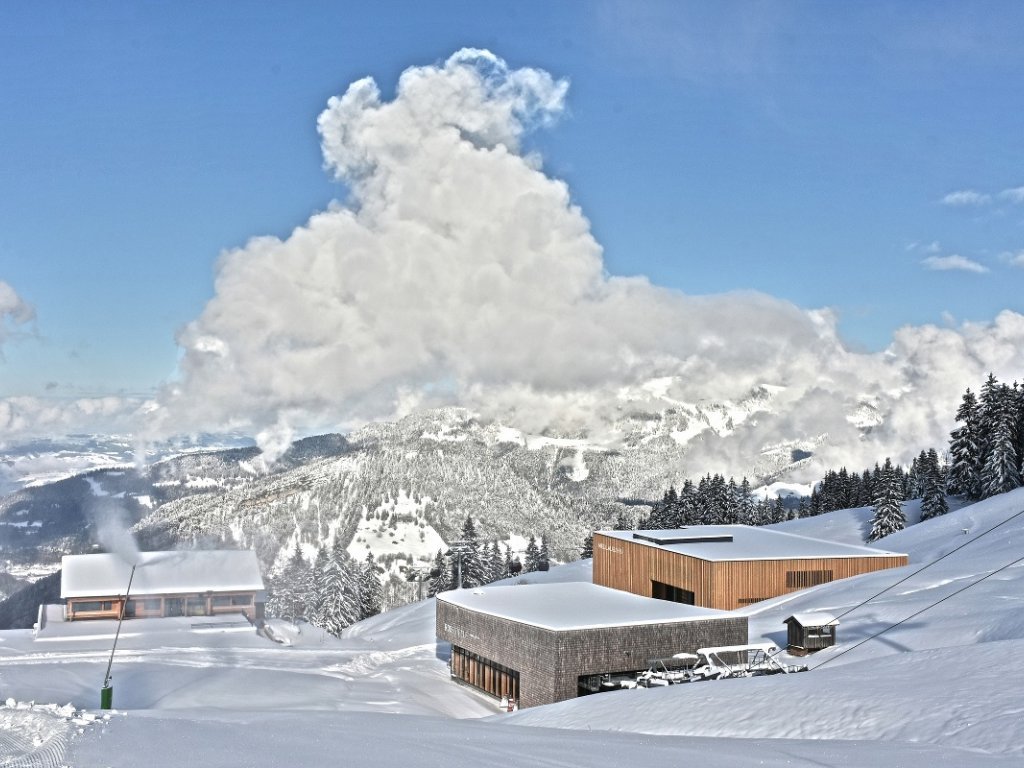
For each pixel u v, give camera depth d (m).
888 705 19.95
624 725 23.83
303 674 50.03
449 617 51.91
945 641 35.94
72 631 69.44
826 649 40.16
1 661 52.75
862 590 51.03
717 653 39.12
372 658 58.06
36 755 13.51
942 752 16.09
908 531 81.00
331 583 101.94
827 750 17.06
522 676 44.28
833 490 147.50
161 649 58.75
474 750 16.83
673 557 59.78
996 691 19.27
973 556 56.03
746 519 130.00
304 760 14.26
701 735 20.97
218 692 43.06
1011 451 99.69
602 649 42.69
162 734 16.05
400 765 14.50
